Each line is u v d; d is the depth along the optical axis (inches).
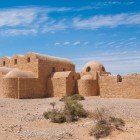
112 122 936.9
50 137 833.5
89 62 2669.8
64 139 817.5
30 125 1018.1
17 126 991.6
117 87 2197.3
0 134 866.8
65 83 2267.5
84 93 2304.4
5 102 1803.6
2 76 2196.1
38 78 2278.5
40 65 2305.6
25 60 2377.0
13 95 2121.1
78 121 1074.7
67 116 1087.0
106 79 2267.5
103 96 2268.7
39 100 1996.8
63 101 1883.6
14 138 824.3
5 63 2541.8
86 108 1405.0
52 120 1073.5
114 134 848.3
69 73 2308.1
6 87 2124.8
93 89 2327.8
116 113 1235.9
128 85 2138.3
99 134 847.1
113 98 2140.7
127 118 1115.3
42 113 1270.9
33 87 2233.0
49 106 1567.4
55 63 2445.9
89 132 872.9
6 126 986.1
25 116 1184.8
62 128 956.6
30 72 2294.5
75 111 1130.0
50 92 2340.1
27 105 1638.8
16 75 2154.3
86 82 2309.3
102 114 1097.4
